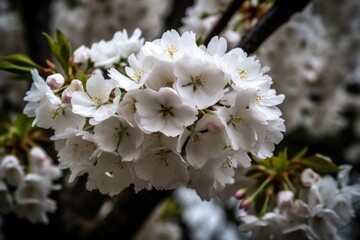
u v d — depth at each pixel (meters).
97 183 0.35
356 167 1.12
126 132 0.33
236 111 0.33
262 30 0.47
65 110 0.34
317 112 0.93
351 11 0.88
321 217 0.44
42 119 0.34
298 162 0.47
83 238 0.65
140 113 0.32
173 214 1.02
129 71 0.33
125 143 0.33
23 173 0.54
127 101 0.32
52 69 0.43
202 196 0.35
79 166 0.35
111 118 0.32
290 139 1.06
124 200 0.64
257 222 0.44
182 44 0.33
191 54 0.32
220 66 0.32
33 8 0.74
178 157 0.33
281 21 0.47
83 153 0.34
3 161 0.53
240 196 0.47
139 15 0.82
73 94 0.33
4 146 0.55
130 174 0.34
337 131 1.04
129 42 0.41
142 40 0.41
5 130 0.56
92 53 0.41
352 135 1.10
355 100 1.07
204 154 0.33
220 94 0.32
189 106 0.32
